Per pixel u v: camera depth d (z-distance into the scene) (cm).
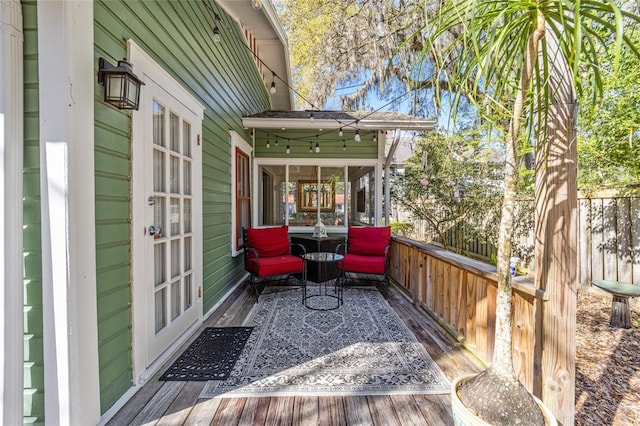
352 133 572
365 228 455
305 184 586
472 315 235
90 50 150
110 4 171
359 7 607
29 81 138
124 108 174
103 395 162
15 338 137
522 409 121
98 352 158
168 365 215
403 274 411
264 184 588
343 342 253
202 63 312
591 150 322
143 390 187
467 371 209
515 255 480
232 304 354
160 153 228
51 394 138
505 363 130
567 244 143
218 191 361
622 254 343
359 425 157
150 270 208
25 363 140
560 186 143
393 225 793
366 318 308
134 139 191
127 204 186
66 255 138
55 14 136
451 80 138
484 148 476
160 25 227
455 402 130
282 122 476
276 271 379
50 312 137
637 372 218
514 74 150
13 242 136
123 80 164
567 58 114
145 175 203
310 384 192
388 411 168
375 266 394
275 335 267
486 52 114
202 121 308
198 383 194
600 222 367
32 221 139
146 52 207
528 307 172
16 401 137
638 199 328
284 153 569
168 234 234
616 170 351
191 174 280
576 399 188
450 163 555
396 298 378
